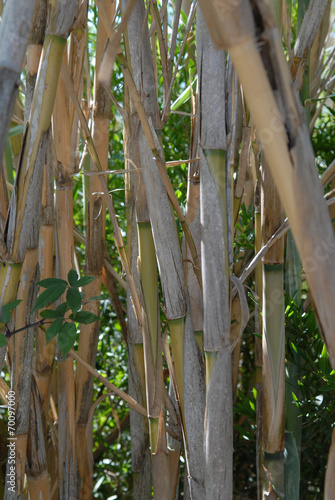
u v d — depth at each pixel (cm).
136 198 79
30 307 81
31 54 74
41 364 103
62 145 93
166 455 82
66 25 64
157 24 72
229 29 38
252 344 139
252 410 108
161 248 71
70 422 101
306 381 93
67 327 74
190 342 73
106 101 102
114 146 158
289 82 40
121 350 153
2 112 41
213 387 65
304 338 91
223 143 62
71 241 97
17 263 68
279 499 83
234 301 111
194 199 82
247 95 40
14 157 114
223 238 63
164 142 151
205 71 62
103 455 152
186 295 73
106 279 123
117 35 43
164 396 83
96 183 106
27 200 67
